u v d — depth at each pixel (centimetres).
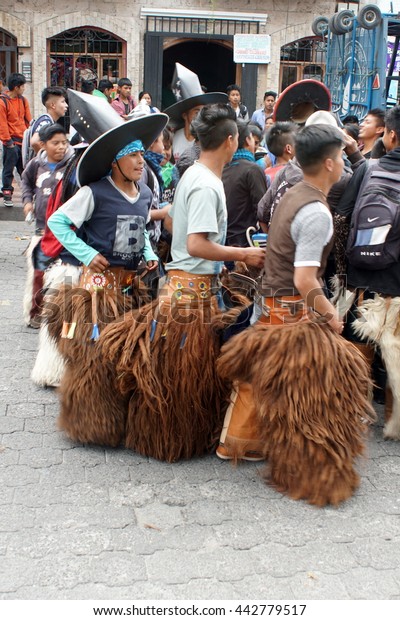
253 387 364
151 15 1531
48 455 396
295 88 537
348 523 346
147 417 391
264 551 322
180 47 1778
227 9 1563
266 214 449
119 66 1568
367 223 408
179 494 364
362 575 309
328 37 1204
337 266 446
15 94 1080
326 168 348
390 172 415
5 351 549
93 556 313
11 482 367
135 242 396
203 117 365
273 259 365
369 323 417
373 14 1000
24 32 1511
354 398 358
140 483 373
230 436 392
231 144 368
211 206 357
